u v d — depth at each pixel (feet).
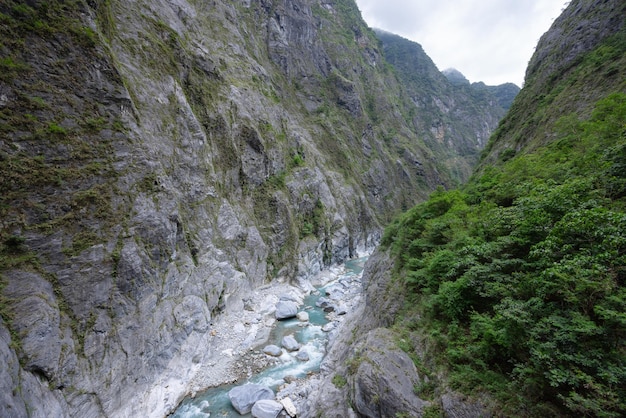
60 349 38.65
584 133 57.82
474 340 33.96
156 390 51.65
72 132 46.85
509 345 27.37
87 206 46.62
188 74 90.48
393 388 34.30
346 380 43.16
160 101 73.10
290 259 123.24
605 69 91.81
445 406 30.25
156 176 61.05
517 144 119.14
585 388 22.06
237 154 106.93
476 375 30.04
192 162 81.20
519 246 36.09
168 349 57.06
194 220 78.69
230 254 92.12
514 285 32.27
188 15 107.86
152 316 54.44
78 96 48.62
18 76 41.78
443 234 52.60
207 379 59.72
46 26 45.88
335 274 146.72
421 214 69.46
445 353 35.55
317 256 142.92
